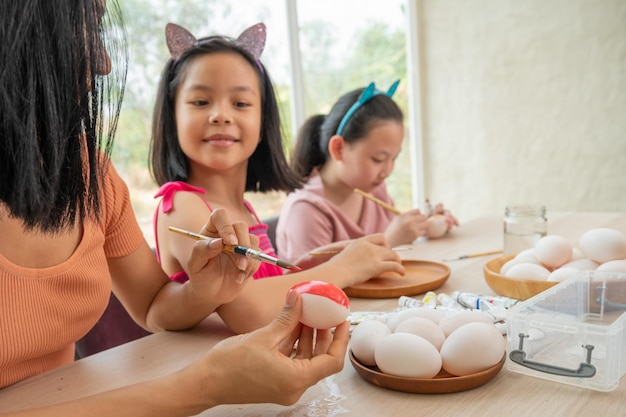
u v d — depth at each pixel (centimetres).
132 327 115
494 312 74
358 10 297
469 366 56
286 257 160
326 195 175
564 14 276
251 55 117
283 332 54
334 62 288
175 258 99
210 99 109
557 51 280
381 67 314
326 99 286
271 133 127
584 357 56
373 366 61
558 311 68
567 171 286
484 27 300
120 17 58
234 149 111
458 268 108
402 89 324
